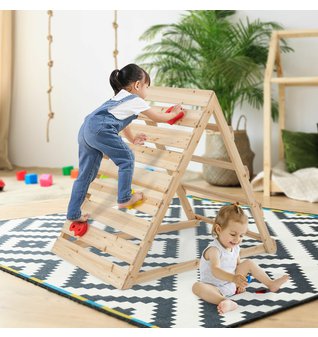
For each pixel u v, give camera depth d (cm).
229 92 496
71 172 567
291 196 441
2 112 627
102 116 276
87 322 215
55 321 216
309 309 227
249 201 297
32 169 631
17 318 219
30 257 296
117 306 228
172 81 505
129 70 285
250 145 542
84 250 285
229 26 520
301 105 514
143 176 285
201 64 510
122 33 590
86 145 283
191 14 515
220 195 317
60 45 622
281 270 274
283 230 349
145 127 303
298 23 507
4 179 561
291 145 477
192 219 359
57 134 636
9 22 623
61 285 254
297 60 511
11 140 656
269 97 446
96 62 606
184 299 237
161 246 316
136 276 255
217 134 502
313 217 381
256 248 300
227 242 243
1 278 266
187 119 280
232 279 231
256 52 505
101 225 366
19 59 641
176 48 538
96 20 601
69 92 625
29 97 643
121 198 276
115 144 274
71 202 293
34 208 421
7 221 378
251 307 227
